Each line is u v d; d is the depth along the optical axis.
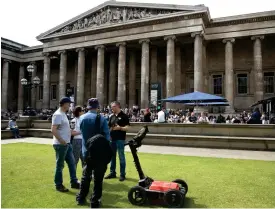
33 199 7.23
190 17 40.75
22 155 14.58
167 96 41.00
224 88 45.38
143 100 42.41
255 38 40.72
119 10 47.09
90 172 7.04
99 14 49.09
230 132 18.94
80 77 49.53
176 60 45.75
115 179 9.58
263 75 43.84
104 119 8.04
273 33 39.81
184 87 47.72
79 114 10.62
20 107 62.03
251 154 15.65
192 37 40.91
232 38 41.84
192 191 7.97
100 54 47.66
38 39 54.53
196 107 34.44
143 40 43.94
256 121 21.72
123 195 7.69
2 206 6.62
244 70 44.47
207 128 19.61
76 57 57.59
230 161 13.06
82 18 50.75
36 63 63.50
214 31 42.97
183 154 15.52
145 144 20.38
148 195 6.95
